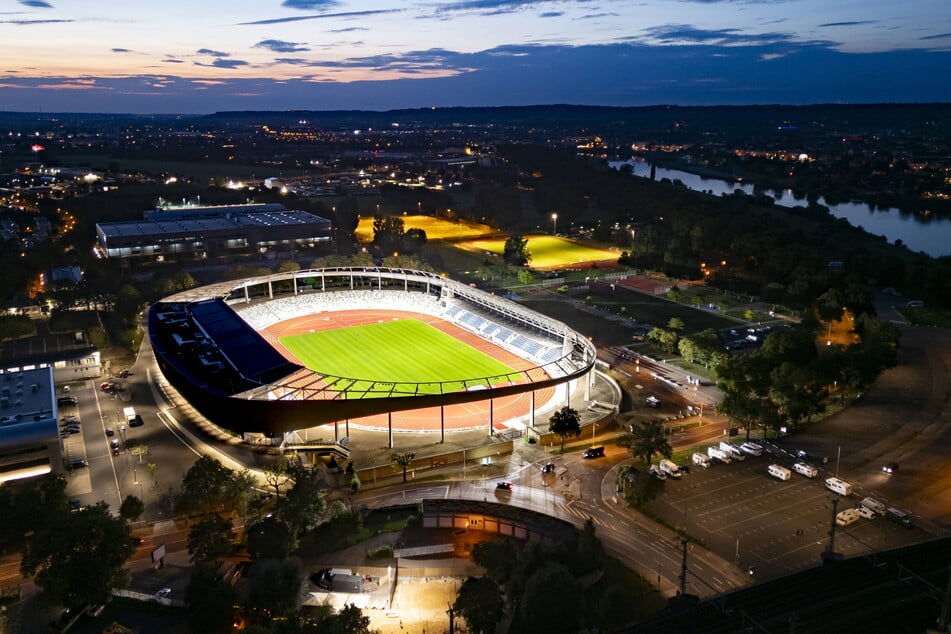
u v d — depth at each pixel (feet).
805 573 354.13
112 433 577.02
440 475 515.50
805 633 299.99
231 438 563.89
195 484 431.43
